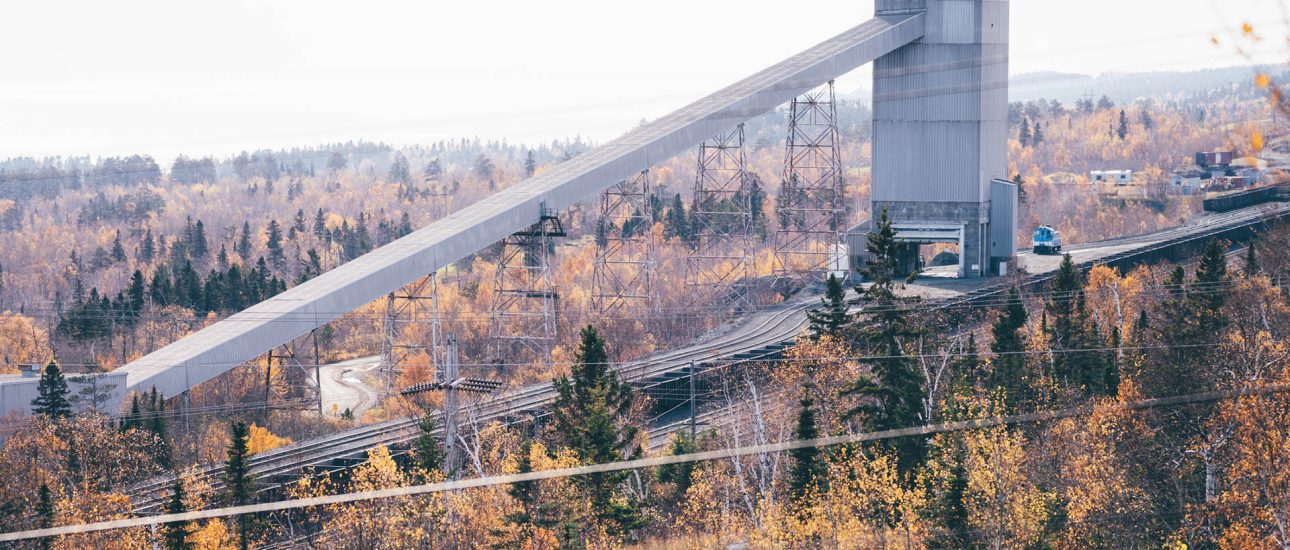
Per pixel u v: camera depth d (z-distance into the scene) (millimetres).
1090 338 88500
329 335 162250
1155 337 81812
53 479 71000
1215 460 64250
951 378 81438
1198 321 82188
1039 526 62375
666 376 104562
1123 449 68625
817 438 68625
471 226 118188
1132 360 81750
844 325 87438
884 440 71500
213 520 67812
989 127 140250
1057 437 69438
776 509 65688
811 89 139750
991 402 72312
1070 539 63844
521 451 71000
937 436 69688
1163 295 106188
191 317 168375
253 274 181875
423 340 154500
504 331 136625
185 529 64500
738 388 97438
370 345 164000
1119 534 64062
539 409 94125
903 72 139750
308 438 99688
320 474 72938
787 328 121312
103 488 73188
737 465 69250
